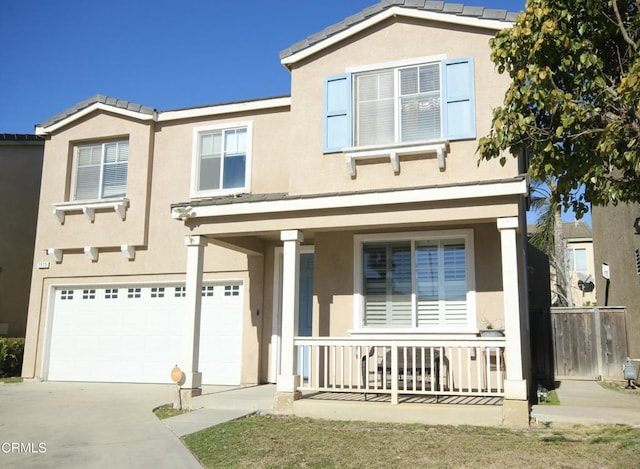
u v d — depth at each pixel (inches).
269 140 564.7
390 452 287.0
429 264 451.5
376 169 441.4
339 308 462.0
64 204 611.8
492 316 426.3
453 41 438.9
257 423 363.3
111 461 280.2
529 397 435.5
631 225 546.3
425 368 427.8
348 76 458.6
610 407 376.5
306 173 456.8
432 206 390.6
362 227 411.8
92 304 612.1
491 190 373.7
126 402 455.2
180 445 311.6
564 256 1011.9
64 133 634.2
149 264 588.7
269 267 550.3
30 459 284.4
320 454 284.5
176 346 577.3
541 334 603.8
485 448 291.0
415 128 440.1
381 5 454.3
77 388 545.6
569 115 266.2
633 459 265.0
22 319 711.7
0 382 597.6
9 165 730.8
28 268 724.7
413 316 446.3
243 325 547.8
